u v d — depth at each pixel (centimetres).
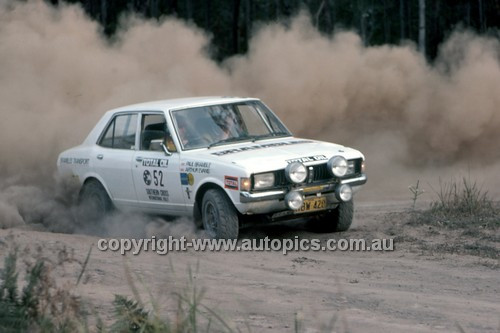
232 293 1182
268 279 1287
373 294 1171
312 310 1086
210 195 1577
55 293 1048
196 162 1605
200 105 1742
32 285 986
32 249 1470
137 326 916
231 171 1528
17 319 940
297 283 1254
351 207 1675
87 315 1021
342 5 5272
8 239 1536
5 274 1018
